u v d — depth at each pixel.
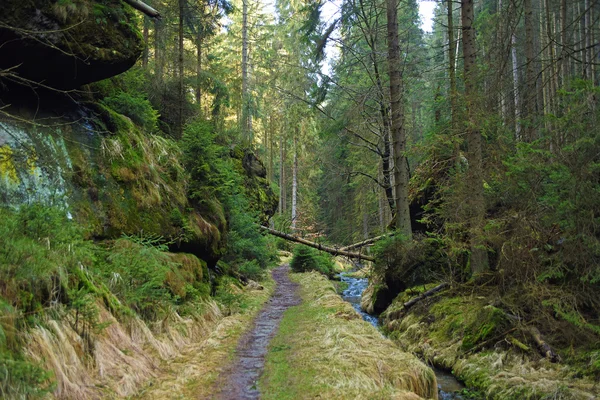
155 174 9.02
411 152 12.06
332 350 6.60
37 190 6.08
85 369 4.52
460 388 7.46
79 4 6.83
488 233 9.20
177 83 14.43
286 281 18.06
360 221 33.62
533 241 8.30
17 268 4.26
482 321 8.56
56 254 5.00
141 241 7.20
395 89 13.94
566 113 7.09
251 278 14.97
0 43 6.07
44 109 7.17
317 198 40.25
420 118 26.78
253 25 29.95
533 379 6.65
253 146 24.17
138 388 4.95
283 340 7.64
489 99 10.73
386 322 12.25
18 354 3.71
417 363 6.35
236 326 8.43
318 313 9.87
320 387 5.12
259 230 17.11
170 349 6.33
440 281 12.09
